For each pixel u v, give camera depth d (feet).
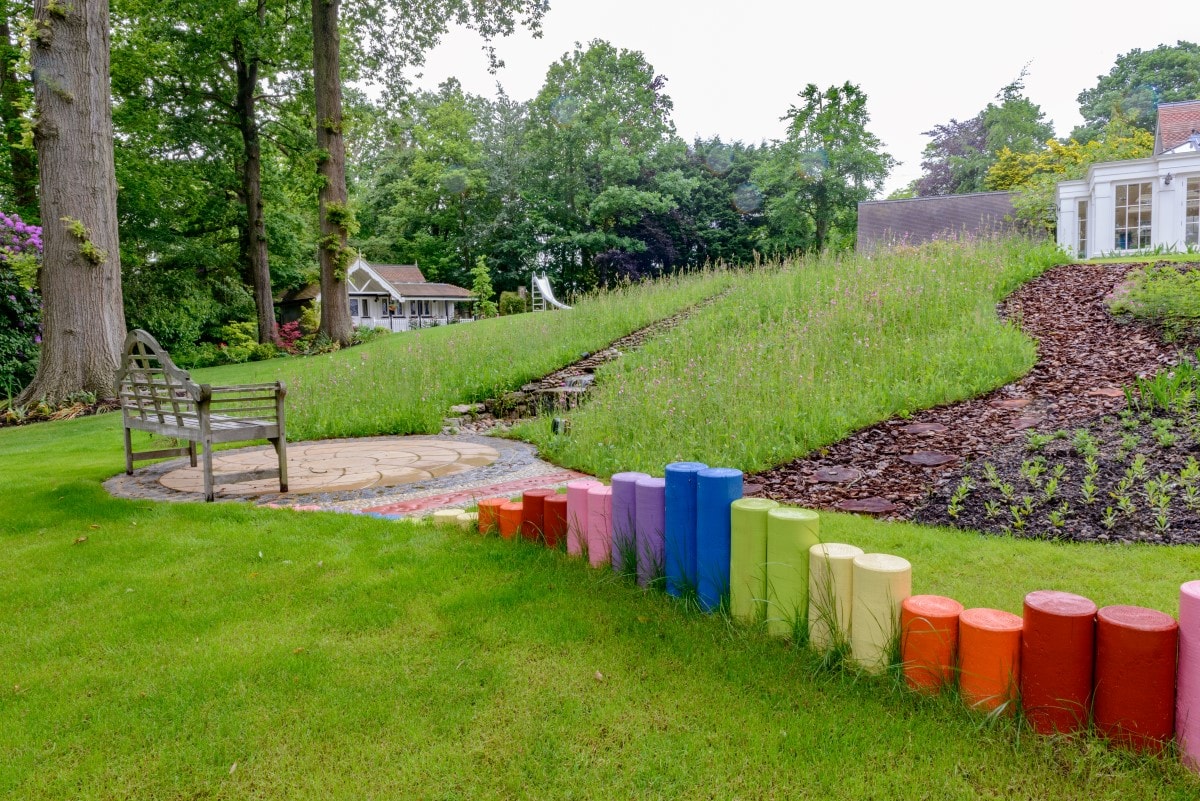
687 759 6.01
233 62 72.54
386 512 14.44
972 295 30.45
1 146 55.83
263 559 11.10
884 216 77.97
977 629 6.30
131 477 18.65
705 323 33.86
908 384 21.13
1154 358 21.83
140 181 70.23
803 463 16.79
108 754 6.31
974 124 142.10
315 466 19.76
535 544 11.25
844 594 7.37
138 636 8.51
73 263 35.14
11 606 9.53
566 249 144.05
